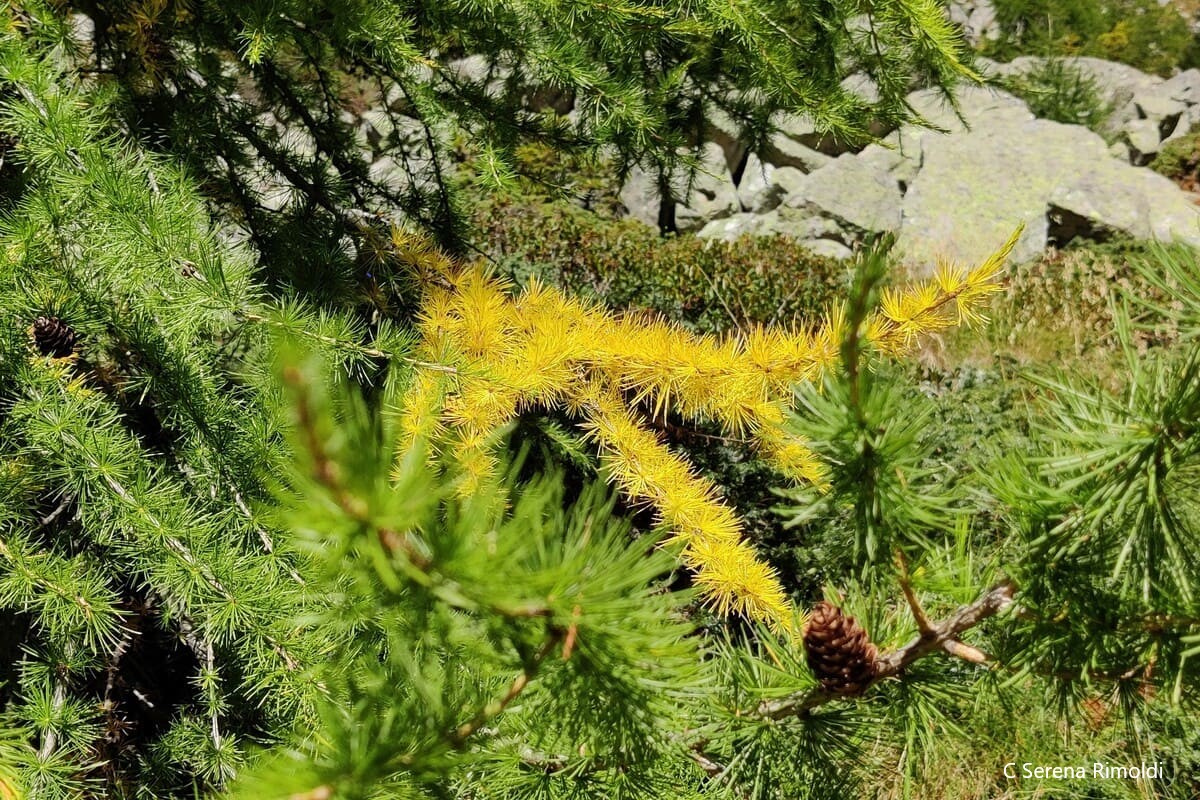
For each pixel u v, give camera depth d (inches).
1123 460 26.7
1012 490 27.5
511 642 25.8
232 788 26.0
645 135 69.3
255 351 56.4
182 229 50.6
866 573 28.7
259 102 73.2
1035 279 178.7
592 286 133.3
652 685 26.7
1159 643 27.4
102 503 47.7
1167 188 225.3
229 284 49.7
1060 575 27.6
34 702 48.8
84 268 52.8
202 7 60.1
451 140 76.4
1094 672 28.2
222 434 50.9
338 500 23.0
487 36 64.1
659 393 58.8
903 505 27.7
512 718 27.8
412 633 25.6
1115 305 26.9
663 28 67.0
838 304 34.4
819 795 29.9
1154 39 338.3
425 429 25.7
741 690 30.3
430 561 24.5
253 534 47.9
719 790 30.2
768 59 70.1
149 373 52.3
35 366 50.2
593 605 25.4
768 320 135.1
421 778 25.7
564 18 63.9
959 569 29.1
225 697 54.1
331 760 25.6
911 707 29.6
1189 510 27.0
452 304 61.8
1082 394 27.2
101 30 64.1
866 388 27.2
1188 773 42.1
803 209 209.8
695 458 82.8
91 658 55.1
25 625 57.9
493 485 25.4
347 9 57.0
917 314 41.1
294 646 41.9
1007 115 241.9
